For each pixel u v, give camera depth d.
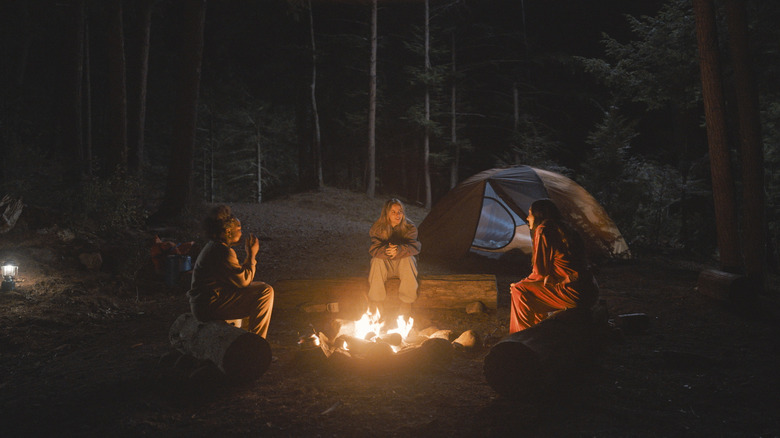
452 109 26.69
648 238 14.15
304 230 14.40
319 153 23.62
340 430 3.76
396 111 27.83
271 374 4.84
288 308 7.05
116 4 14.11
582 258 5.25
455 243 10.68
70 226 9.95
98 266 8.80
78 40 14.77
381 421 3.89
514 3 28.95
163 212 13.36
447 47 27.84
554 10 28.77
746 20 8.52
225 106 29.69
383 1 27.00
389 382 4.65
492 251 11.12
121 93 14.17
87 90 17.95
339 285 7.07
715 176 8.47
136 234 11.18
